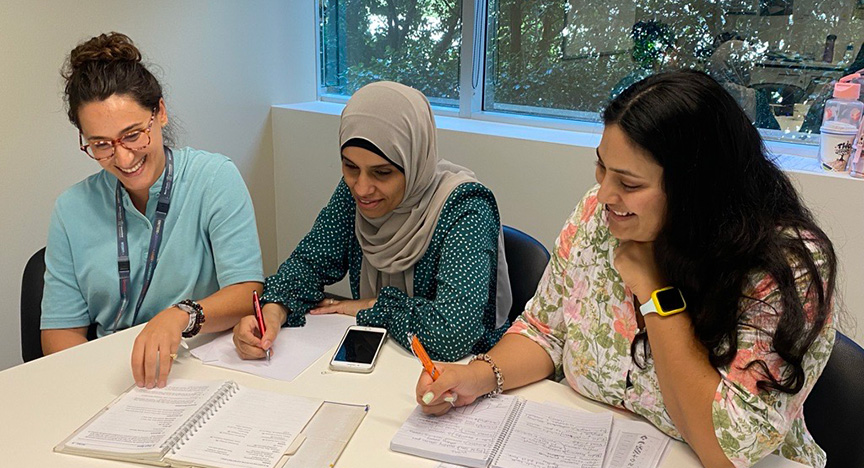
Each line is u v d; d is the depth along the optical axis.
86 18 2.27
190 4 2.57
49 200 2.31
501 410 1.13
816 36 2.04
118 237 1.53
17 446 1.04
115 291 1.53
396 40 2.94
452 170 1.64
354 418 1.10
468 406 1.15
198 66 2.66
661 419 1.08
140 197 1.53
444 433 1.06
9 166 2.18
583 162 2.24
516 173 2.41
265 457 1.00
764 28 2.12
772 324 0.96
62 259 1.53
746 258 0.96
